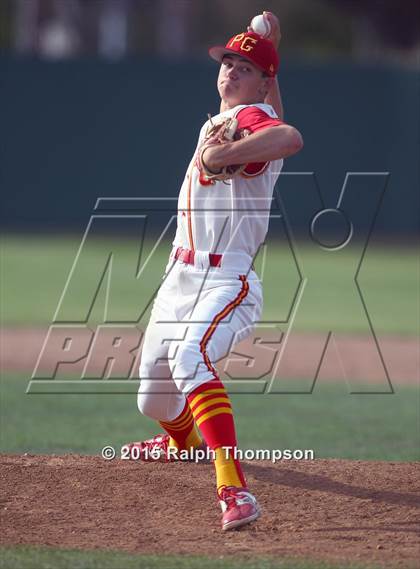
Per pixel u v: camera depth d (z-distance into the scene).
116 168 85.31
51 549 14.96
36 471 18.73
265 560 14.55
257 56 16.81
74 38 143.12
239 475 16.11
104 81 84.88
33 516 16.48
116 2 141.38
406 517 16.80
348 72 83.56
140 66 84.50
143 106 84.88
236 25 159.38
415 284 61.06
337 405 30.61
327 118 84.00
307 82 83.88
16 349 38.31
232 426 16.23
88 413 28.83
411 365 37.28
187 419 19.12
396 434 26.38
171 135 84.75
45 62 84.88
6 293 53.44
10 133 85.62
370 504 17.39
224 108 17.59
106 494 17.62
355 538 15.73
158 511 16.91
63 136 85.50
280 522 16.52
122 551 14.93
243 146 15.53
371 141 84.00
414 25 126.25
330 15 147.50
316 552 14.97
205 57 90.00
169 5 145.38
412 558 14.72
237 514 15.76
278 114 18.89
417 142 83.69
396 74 83.31
